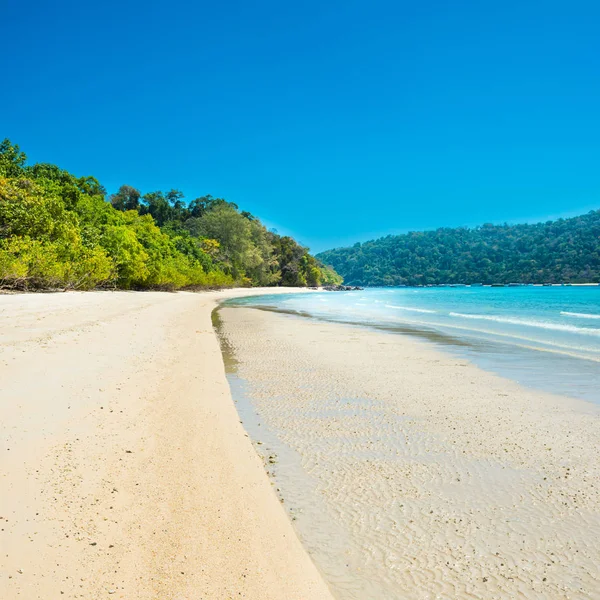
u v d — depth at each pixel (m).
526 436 6.99
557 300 50.12
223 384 9.51
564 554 4.05
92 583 3.14
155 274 49.38
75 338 12.12
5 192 30.20
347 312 33.78
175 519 4.15
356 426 7.48
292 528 4.34
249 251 95.44
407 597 3.53
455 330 20.98
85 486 4.45
